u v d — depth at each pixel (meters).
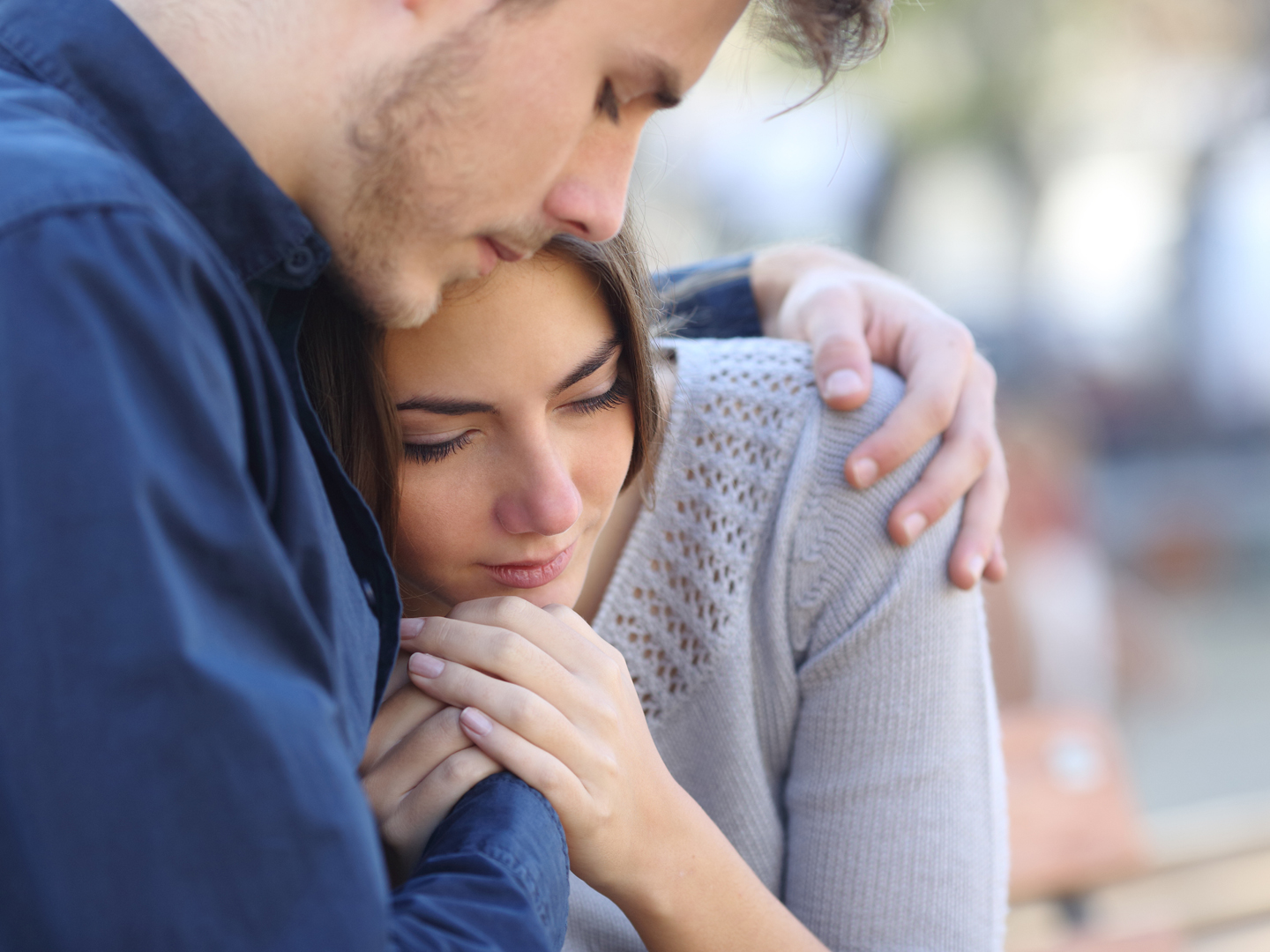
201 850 0.59
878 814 1.22
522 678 0.96
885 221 10.16
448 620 1.00
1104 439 9.04
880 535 1.22
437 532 1.04
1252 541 7.38
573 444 1.07
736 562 1.26
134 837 0.58
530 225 0.81
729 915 1.07
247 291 0.79
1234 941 2.40
